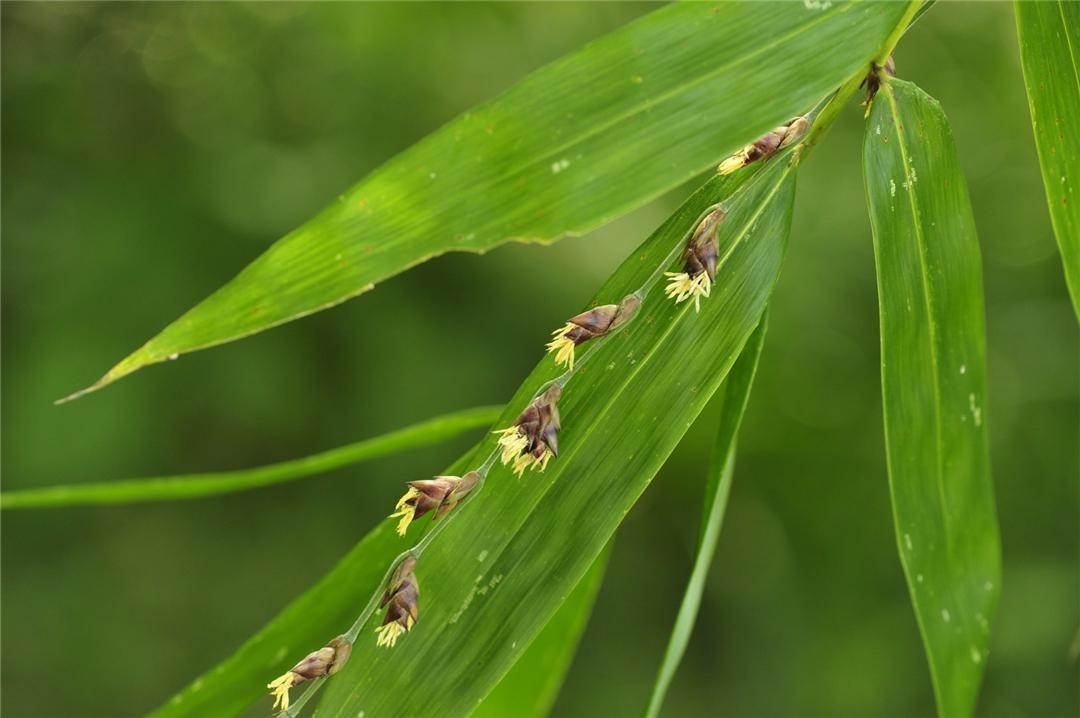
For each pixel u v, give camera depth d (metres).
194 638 2.70
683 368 0.71
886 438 0.72
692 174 0.69
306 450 2.63
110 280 2.54
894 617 3.06
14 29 2.79
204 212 2.63
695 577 0.73
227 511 2.75
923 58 3.42
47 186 2.71
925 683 2.99
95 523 2.71
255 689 0.78
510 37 2.84
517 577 0.71
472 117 0.70
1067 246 0.73
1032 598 2.91
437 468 2.70
